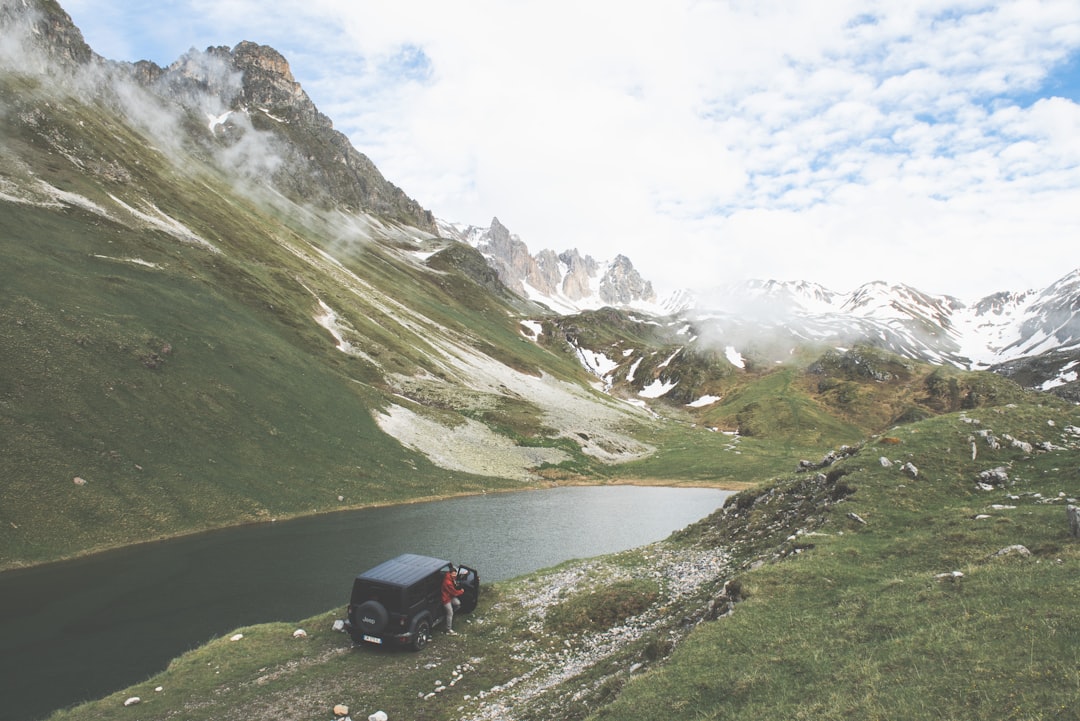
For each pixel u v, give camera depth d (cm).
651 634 2338
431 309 19050
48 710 2256
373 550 4797
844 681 1361
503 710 1958
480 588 3284
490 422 10800
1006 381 19075
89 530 4372
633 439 13775
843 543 2509
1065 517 2233
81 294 6731
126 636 3002
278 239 15400
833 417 19350
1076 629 1295
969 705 1139
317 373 8806
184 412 6175
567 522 6331
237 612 3381
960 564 2016
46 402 5084
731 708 1395
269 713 2012
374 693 2133
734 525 3694
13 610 3262
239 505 5506
